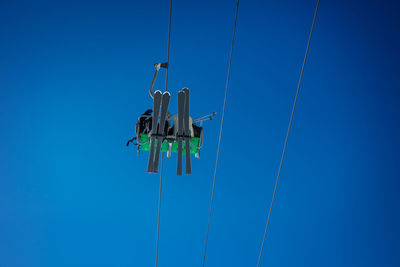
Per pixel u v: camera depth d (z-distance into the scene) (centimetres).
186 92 702
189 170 711
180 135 705
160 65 721
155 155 702
